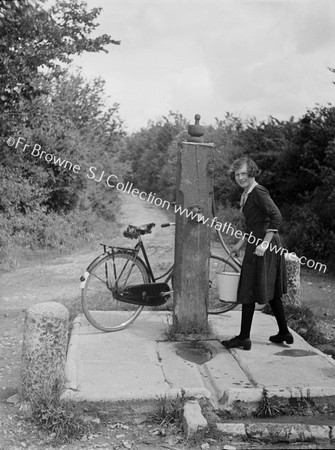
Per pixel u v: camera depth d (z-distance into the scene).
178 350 4.91
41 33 8.38
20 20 6.59
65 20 8.97
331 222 11.77
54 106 16.17
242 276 4.87
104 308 6.34
